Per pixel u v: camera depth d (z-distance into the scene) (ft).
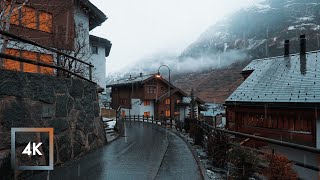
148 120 117.60
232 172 19.81
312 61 72.95
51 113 22.70
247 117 72.79
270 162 16.44
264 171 17.56
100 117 37.76
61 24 47.50
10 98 17.47
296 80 67.67
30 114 19.62
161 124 91.76
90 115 32.55
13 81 17.84
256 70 85.56
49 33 45.83
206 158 29.25
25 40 18.25
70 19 49.19
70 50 47.50
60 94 24.48
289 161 16.25
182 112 146.41
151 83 141.28
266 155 17.90
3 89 16.79
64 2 45.83
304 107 57.31
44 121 21.54
